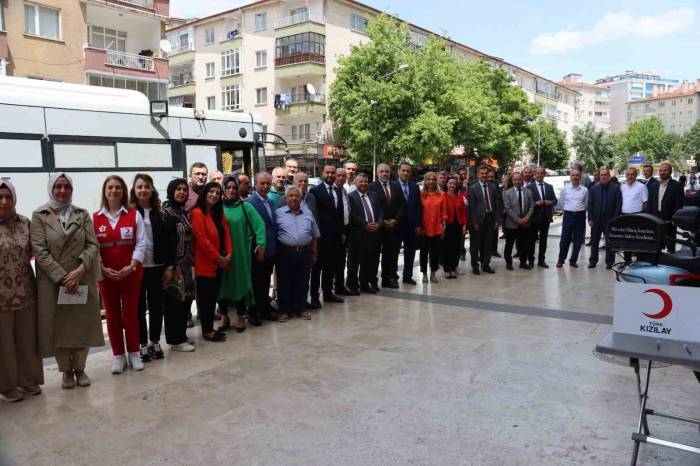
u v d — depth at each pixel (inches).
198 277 243.0
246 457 143.1
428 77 1279.5
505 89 1774.1
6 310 178.1
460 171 464.8
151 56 1050.7
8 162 303.6
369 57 1250.6
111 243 202.2
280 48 1552.7
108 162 348.2
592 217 434.0
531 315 285.6
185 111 394.6
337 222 322.3
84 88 342.6
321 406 173.9
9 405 180.2
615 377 195.6
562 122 3361.2
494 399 177.3
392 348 231.8
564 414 165.5
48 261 182.2
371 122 1230.9
